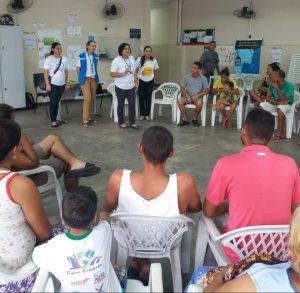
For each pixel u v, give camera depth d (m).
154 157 1.62
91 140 5.37
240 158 1.69
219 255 1.73
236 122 6.77
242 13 9.38
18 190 1.47
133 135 5.68
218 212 1.89
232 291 1.06
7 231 1.51
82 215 1.29
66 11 8.80
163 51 12.07
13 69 7.54
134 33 10.10
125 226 1.72
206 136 5.69
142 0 10.05
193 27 11.01
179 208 1.75
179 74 11.60
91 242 1.31
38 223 1.57
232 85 6.29
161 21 11.98
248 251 1.63
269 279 1.05
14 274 1.50
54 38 8.73
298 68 8.23
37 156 2.43
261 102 5.96
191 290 1.14
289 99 5.66
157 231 1.72
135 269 1.96
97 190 3.49
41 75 7.38
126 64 5.90
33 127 6.24
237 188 1.66
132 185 1.69
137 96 7.13
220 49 10.33
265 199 1.65
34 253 1.33
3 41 7.29
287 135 5.57
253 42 9.54
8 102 7.61
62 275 1.29
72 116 7.23
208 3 10.41
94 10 9.28
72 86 7.10
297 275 1.06
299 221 1.05
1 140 1.53
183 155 4.68
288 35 8.87
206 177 3.89
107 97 9.73
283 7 8.84
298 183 1.72
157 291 1.20
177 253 1.79
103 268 1.32
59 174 2.82
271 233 1.59
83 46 9.26
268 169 1.66
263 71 9.48
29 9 8.21
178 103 6.43
